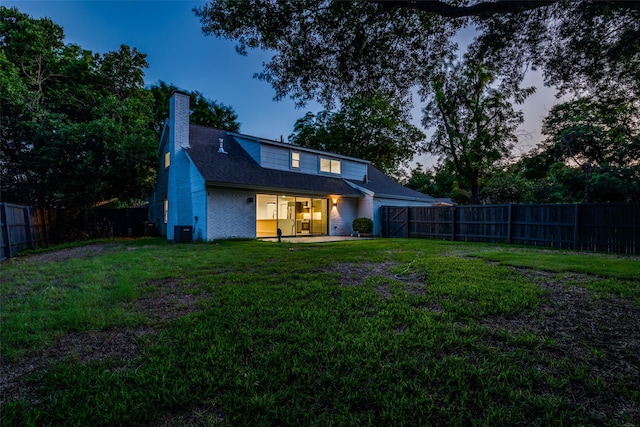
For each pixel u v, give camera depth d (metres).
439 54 5.90
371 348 2.40
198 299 3.81
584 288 4.16
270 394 1.86
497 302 3.51
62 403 1.80
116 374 2.09
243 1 4.70
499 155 18.41
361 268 5.72
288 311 3.27
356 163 17.97
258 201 16.80
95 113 13.34
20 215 9.11
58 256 7.88
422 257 7.02
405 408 1.73
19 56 12.70
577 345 2.49
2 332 2.78
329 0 4.73
